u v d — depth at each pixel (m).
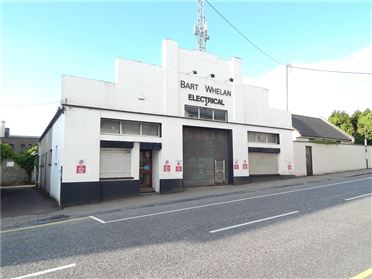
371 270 4.64
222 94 20.19
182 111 18.19
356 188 14.15
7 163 34.25
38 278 4.89
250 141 21.77
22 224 10.03
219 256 5.51
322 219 8.00
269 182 20.58
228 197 13.52
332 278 4.42
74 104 14.41
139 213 10.52
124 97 15.96
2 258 6.04
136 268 5.11
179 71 18.31
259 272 4.71
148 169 17.23
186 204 12.07
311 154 25.34
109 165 15.34
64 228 8.78
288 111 24.20
